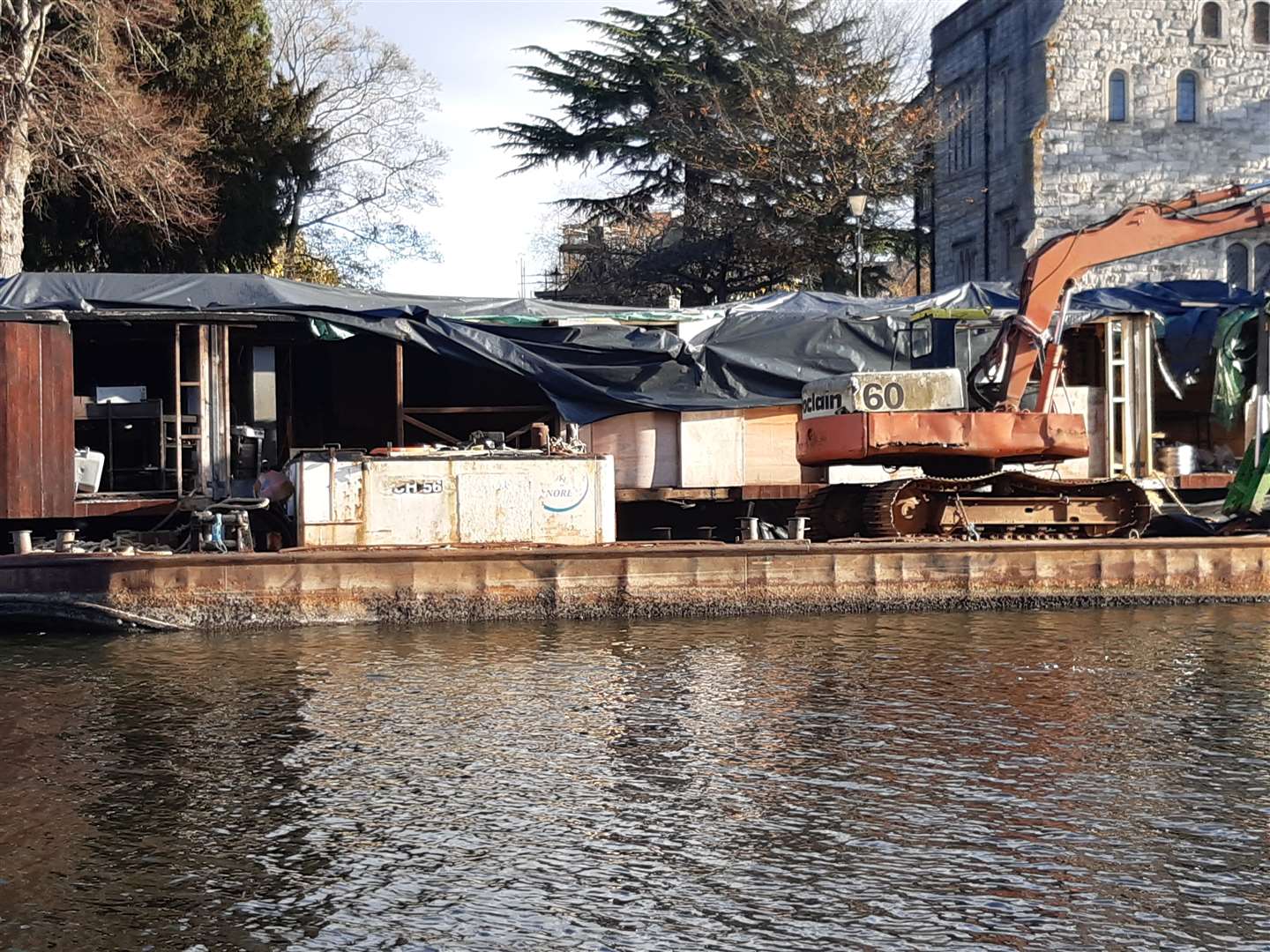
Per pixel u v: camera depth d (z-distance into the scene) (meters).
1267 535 25.48
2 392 23.53
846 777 12.91
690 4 53.44
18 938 9.38
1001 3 53.03
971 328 28.98
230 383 27.44
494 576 21.78
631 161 54.16
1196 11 50.75
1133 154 50.62
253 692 16.55
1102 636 20.52
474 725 14.85
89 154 37.84
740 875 10.44
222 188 43.22
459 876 10.47
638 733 14.51
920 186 56.06
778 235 50.91
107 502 24.31
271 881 10.38
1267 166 51.34
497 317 27.39
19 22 36.47
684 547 22.36
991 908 9.82
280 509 23.97
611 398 26.92
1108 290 32.78
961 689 16.62
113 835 11.41
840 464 25.66
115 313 24.88
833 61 50.84
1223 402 30.03
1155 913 9.73
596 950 9.16
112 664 18.34
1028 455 25.33
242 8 44.09
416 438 30.31
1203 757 13.55
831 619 22.20
